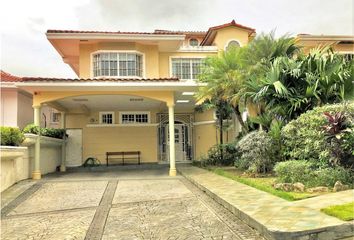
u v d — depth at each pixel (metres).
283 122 11.72
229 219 6.69
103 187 11.38
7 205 8.90
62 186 11.69
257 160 11.51
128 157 20.77
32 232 6.50
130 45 19.44
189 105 20.44
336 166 8.66
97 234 6.20
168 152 21.61
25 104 20.00
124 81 13.88
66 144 20.09
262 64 13.40
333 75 10.74
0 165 10.55
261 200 7.41
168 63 21.06
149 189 10.79
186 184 11.61
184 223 6.62
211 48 21.52
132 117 21.23
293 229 5.09
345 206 6.09
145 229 6.37
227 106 17.08
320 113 9.55
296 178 8.57
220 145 17.25
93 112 20.75
